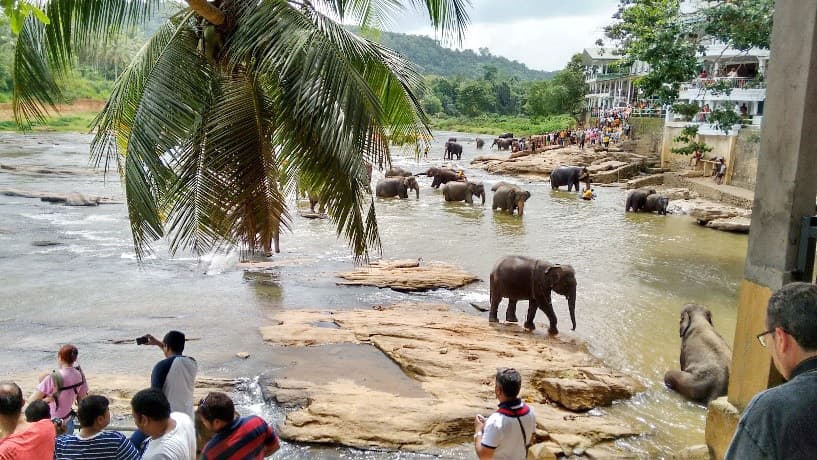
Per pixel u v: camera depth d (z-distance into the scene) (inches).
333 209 298.5
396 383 372.5
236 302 536.4
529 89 3905.0
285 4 306.3
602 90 3134.8
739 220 936.3
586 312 530.0
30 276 602.5
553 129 3223.4
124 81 308.0
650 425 330.0
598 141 1963.6
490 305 497.4
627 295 584.4
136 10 299.9
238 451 173.2
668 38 750.5
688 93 1480.1
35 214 920.9
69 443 166.7
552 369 384.8
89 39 303.4
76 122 2657.5
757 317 199.3
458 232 866.8
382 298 562.6
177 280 602.2
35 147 1971.0
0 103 2397.9
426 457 292.7
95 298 538.3
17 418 168.4
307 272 638.5
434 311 519.8
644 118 1697.8
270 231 345.1
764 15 675.4
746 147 1184.8
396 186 1200.2
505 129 3622.0
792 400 91.7
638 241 840.3
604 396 354.3
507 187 1047.0
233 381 372.2
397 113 360.8
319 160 289.0
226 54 304.7
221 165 307.4
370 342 442.9
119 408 329.7
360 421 316.2
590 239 844.6
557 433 309.3
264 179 325.1
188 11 321.1
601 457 284.5
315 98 280.8
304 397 348.5
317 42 291.4
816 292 96.8
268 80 314.5
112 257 683.4
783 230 188.5
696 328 398.3
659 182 1411.2
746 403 205.3
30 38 287.0
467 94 4217.5
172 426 171.2
